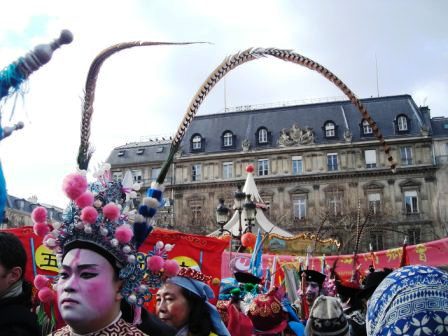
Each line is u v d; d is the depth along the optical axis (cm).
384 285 165
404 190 4188
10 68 172
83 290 188
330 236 2919
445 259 821
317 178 4344
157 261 212
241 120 4878
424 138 4241
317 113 4691
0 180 191
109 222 197
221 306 397
